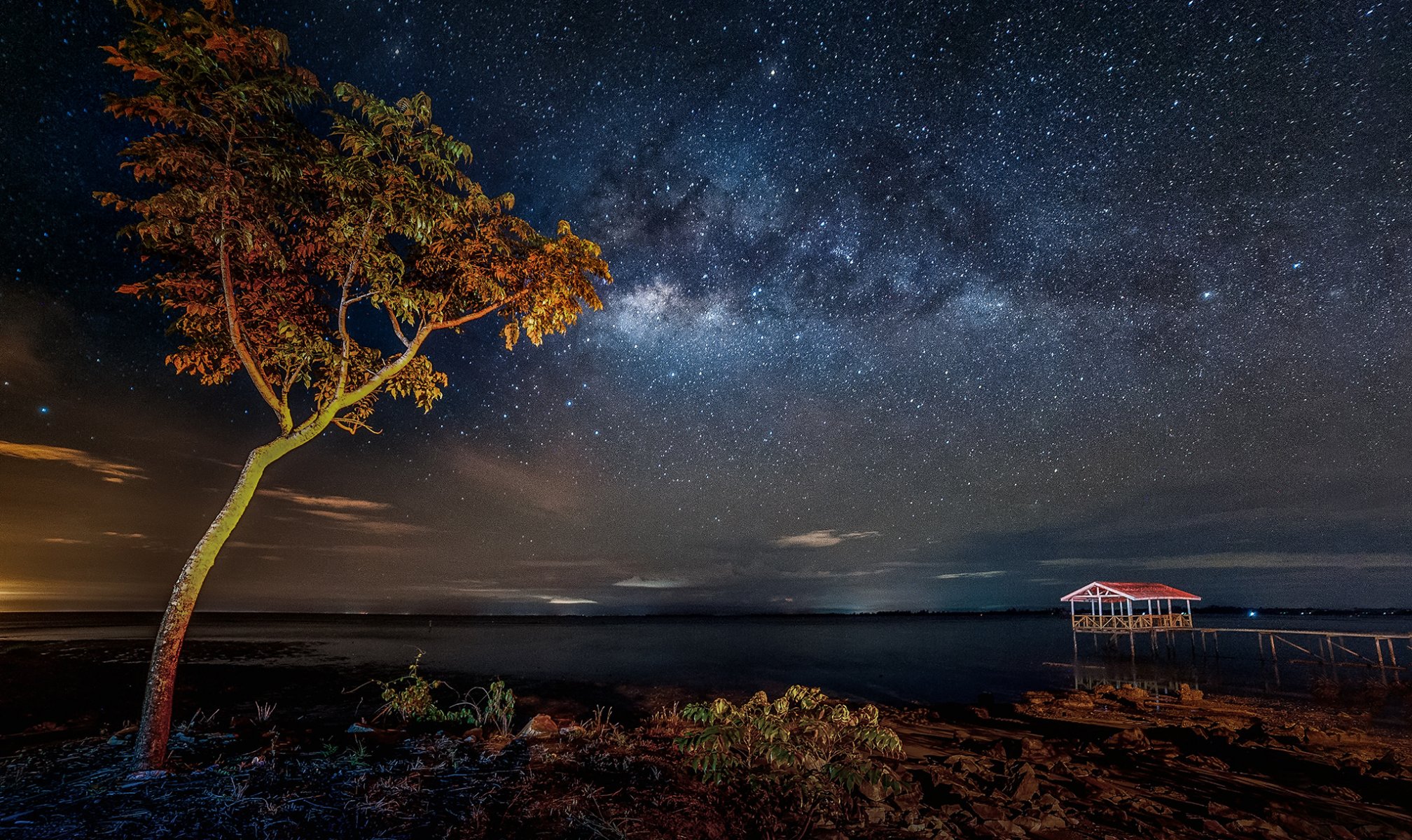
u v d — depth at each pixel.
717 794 6.78
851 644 65.12
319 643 47.59
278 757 8.09
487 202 8.91
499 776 7.28
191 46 7.04
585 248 9.54
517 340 10.02
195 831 5.37
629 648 53.12
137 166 7.29
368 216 8.23
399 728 11.54
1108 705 21.75
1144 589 48.09
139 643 36.25
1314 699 26.52
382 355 9.88
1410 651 56.34
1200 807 7.98
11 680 18.09
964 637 82.25
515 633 82.50
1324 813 7.96
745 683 27.86
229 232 7.66
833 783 7.14
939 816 7.01
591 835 5.44
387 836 5.32
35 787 6.47
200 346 8.87
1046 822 6.91
